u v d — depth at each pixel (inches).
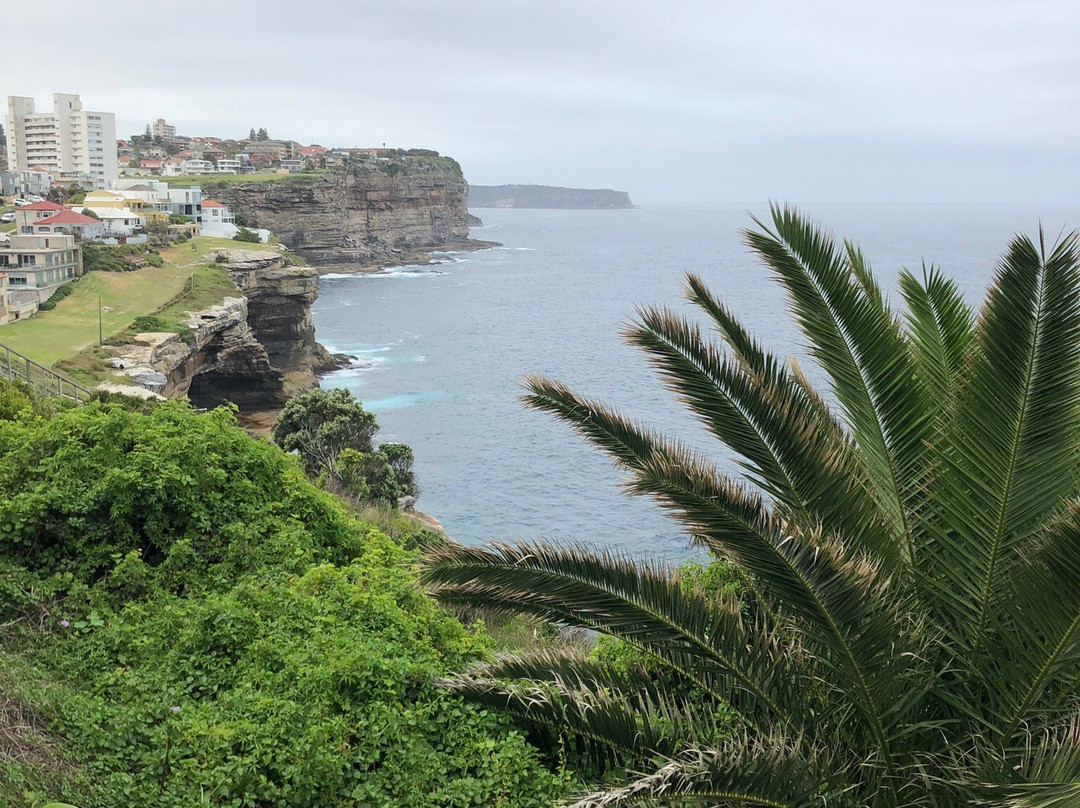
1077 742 200.8
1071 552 204.2
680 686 299.1
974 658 237.6
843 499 238.8
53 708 287.7
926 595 248.2
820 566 215.2
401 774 283.9
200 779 269.0
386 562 484.1
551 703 278.2
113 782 258.1
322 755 280.1
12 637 349.1
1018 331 213.3
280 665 341.4
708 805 220.4
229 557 439.8
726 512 220.5
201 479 482.3
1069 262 206.1
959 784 219.5
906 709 236.7
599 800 209.0
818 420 265.7
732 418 241.4
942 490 238.5
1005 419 219.8
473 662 326.3
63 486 444.8
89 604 382.9
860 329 258.4
